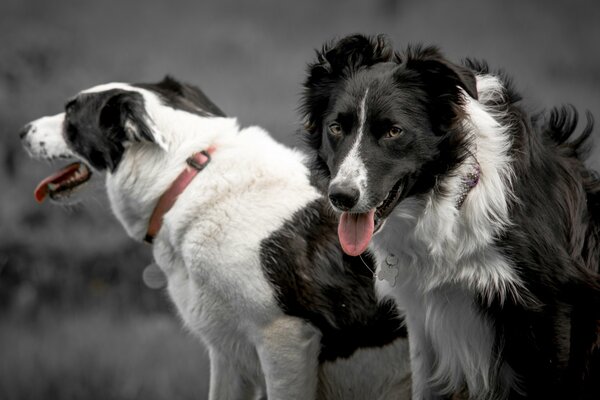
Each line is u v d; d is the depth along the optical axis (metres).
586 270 5.80
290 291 6.61
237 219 6.68
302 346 6.66
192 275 6.77
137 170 7.05
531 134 5.89
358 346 6.81
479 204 5.53
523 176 5.67
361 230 5.46
